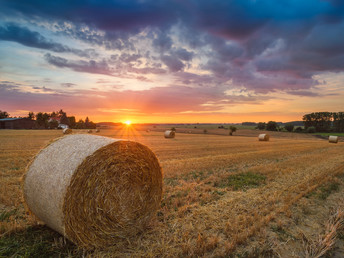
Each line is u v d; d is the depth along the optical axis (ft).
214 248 12.57
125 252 12.36
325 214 17.38
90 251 12.55
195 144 79.15
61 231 12.47
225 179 27.43
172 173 29.86
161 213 17.19
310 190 22.77
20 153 44.24
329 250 12.64
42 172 13.56
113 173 14.05
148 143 80.07
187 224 15.05
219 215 16.60
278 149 66.54
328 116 275.18
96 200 13.28
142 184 15.67
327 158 47.29
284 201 19.67
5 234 13.03
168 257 11.58
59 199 12.22
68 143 14.85
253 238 13.62
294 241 13.55
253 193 21.88
